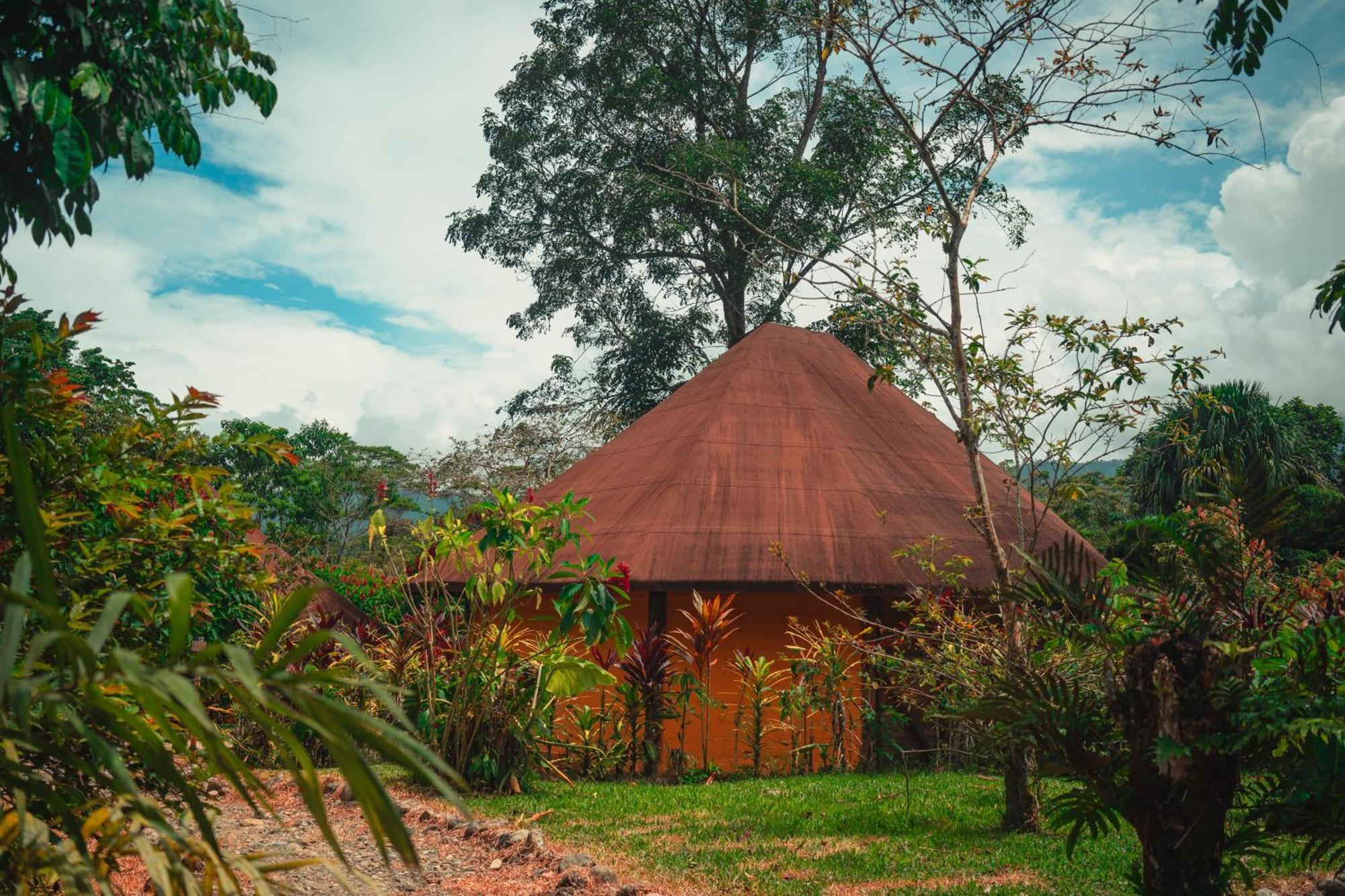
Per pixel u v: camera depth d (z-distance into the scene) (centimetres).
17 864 203
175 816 355
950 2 779
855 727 1135
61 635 141
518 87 2794
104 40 644
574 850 663
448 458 3117
